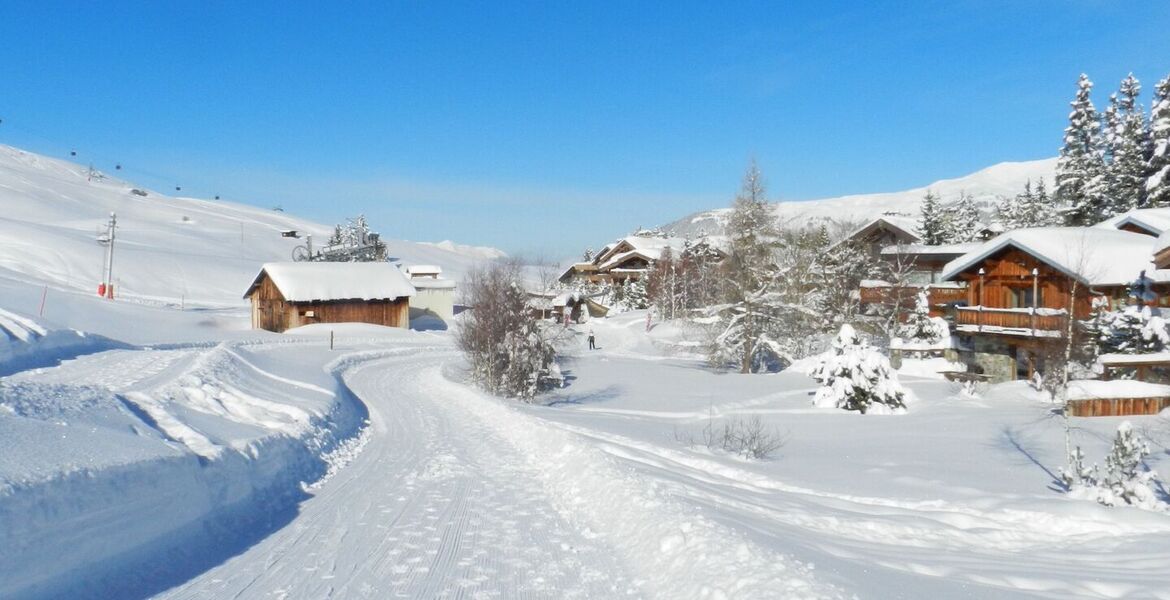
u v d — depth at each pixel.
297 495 11.75
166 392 15.02
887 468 16.58
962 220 75.19
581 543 9.11
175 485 9.24
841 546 9.36
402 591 7.18
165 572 7.62
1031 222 64.00
